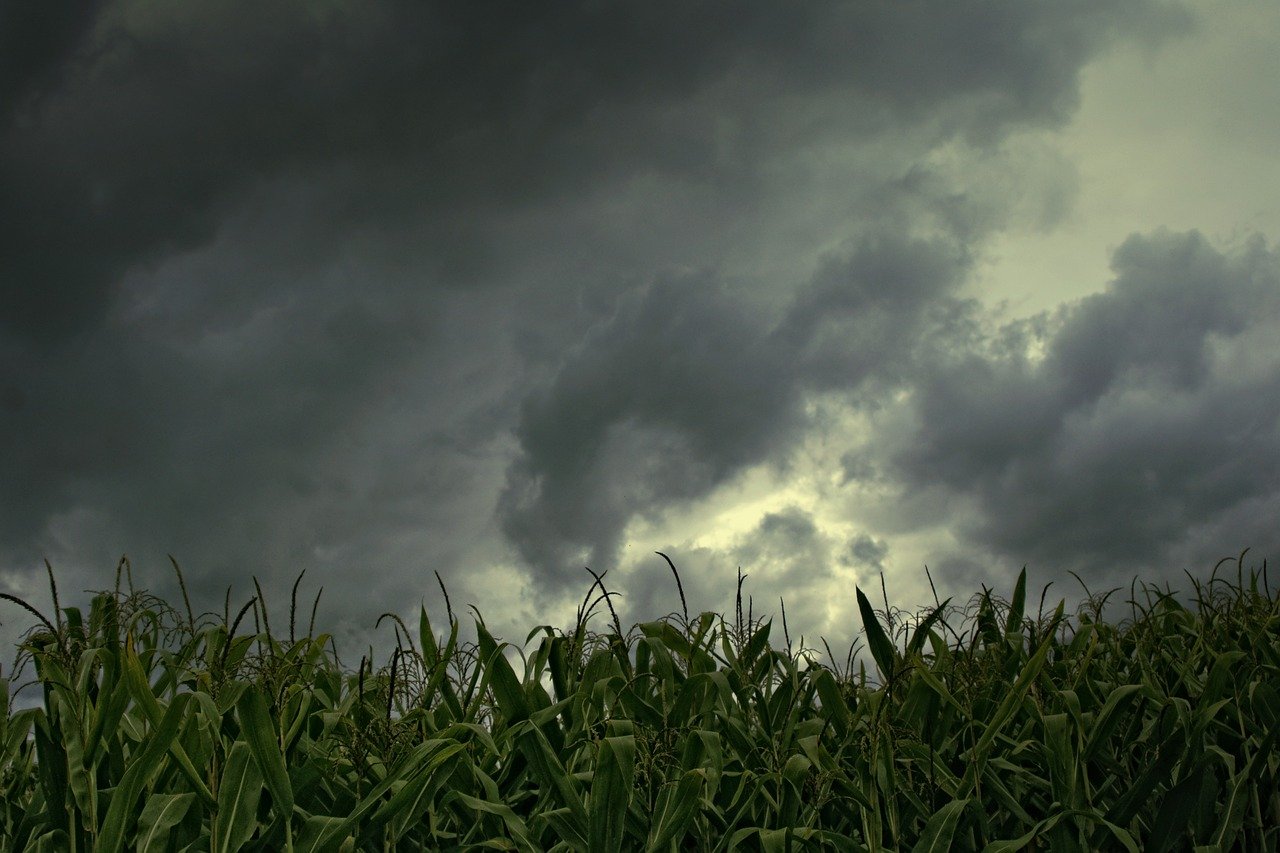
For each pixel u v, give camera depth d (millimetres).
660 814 2977
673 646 3727
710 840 3246
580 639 3502
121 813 2582
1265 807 3771
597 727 3309
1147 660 4191
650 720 3301
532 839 3018
